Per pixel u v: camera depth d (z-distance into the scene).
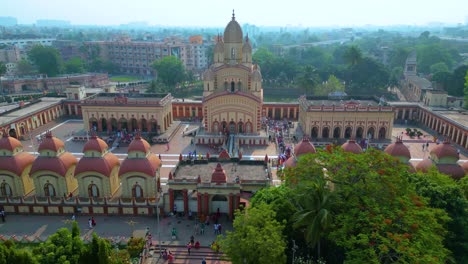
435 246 31.91
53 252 33.75
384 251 30.06
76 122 103.94
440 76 131.25
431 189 40.25
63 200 53.59
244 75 88.75
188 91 165.62
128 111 90.38
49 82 153.50
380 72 147.62
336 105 88.31
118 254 40.66
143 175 53.81
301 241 41.06
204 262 42.41
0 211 53.56
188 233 49.19
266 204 39.81
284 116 108.94
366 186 36.59
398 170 38.19
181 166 57.84
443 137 92.06
